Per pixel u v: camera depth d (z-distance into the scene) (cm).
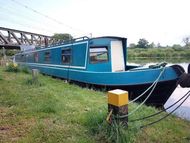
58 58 1474
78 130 487
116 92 441
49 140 436
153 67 922
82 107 683
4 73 1611
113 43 1145
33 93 839
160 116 686
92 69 1129
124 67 1178
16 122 529
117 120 435
